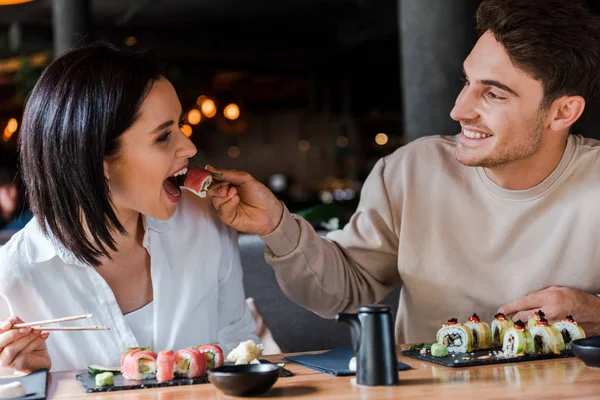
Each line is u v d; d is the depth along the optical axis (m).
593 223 2.26
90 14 7.00
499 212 2.32
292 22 13.52
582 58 2.09
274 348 2.79
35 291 2.04
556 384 1.61
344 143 18.19
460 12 4.25
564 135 2.25
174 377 1.75
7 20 12.20
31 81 8.62
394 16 12.29
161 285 2.12
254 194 2.24
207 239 2.23
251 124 20.50
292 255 2.32
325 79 15.45
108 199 1.92
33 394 1.59
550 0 2.08
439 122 4.30
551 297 2.15
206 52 13.33
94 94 1.87
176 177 2.13
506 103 2.11
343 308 2.52
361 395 1.55
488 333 2.02
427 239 2.41
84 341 2.07
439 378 1.70
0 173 5.94
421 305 2.44
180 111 2.00
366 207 2.54
